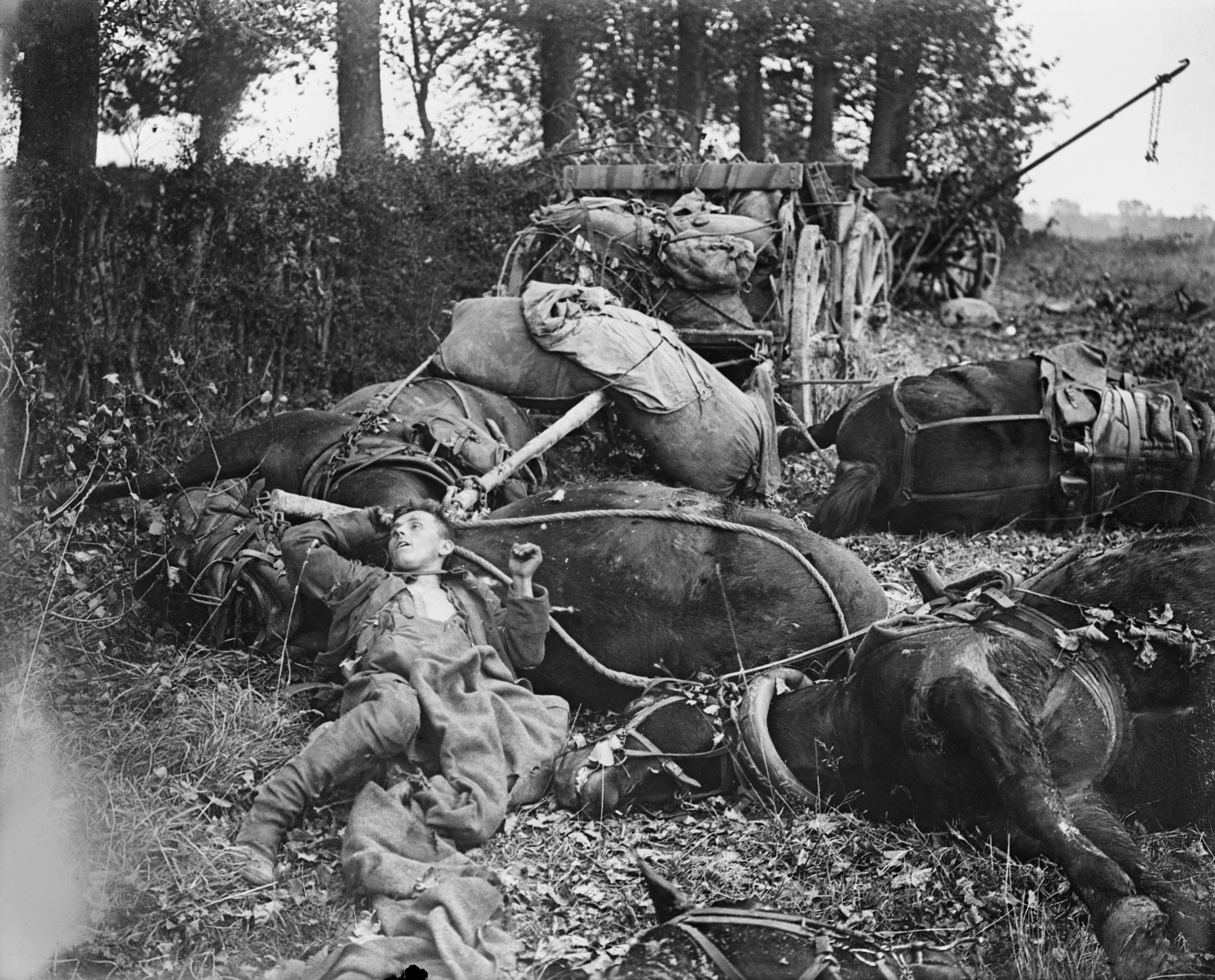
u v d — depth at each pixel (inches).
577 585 200.8
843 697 174.2
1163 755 169.6
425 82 500.7
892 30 628.4
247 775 179.5
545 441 253.6
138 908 154.0
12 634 196.2
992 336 575.2
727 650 197.9
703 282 309.6
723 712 186.9
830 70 644.1
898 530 292.0
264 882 159.6
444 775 171.8
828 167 457.7
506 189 417.7
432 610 185.5
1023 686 160.7
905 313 597.9
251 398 328.8
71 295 283.7
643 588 199.3
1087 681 164.4
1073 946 146.6
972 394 287.0
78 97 290.5
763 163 358.3
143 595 217.0
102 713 186.2
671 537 201.8
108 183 297.0
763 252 333.1
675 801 184.4
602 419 314.7
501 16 506.9
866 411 294.5
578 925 155.5
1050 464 280.7
